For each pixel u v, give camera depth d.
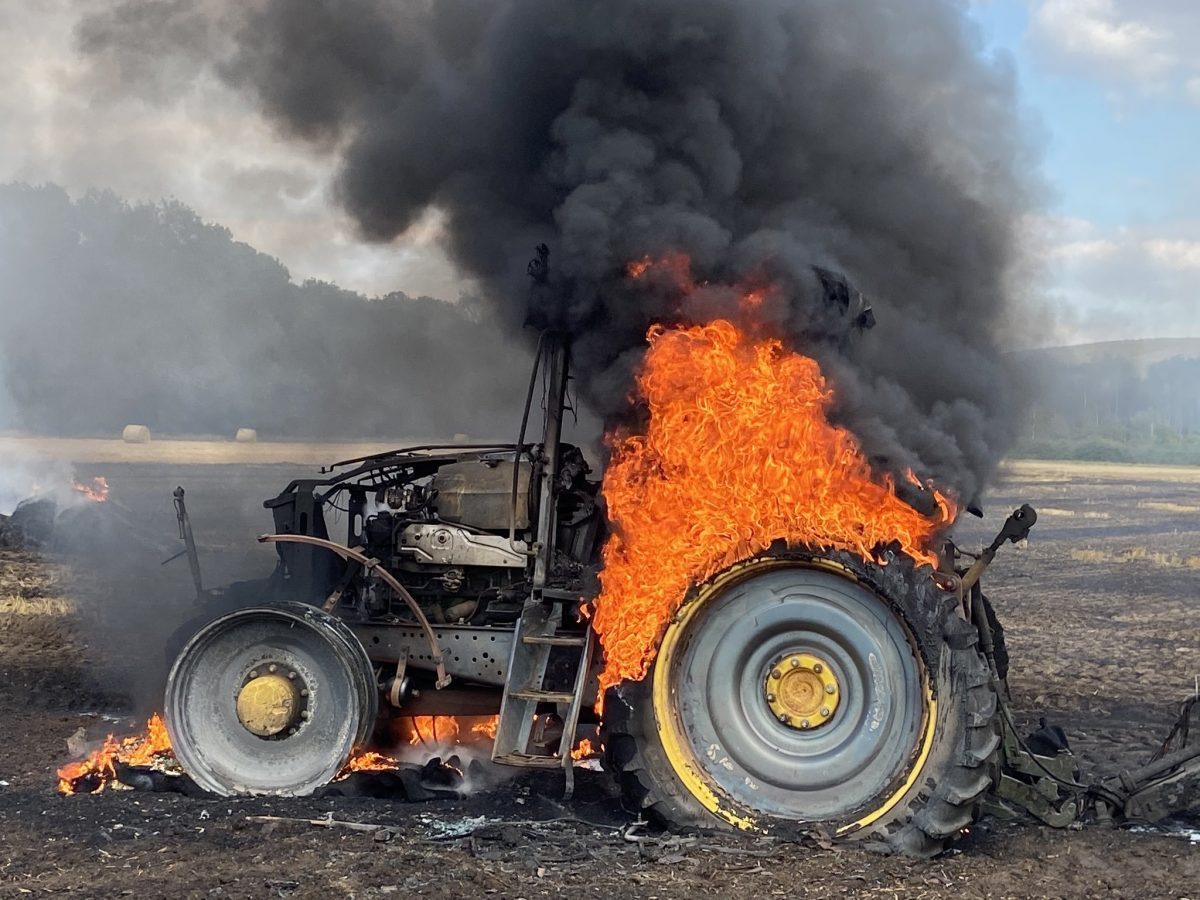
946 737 6.23
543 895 5.51
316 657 7.36
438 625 7.70
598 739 7.32
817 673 6.49
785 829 6.32
